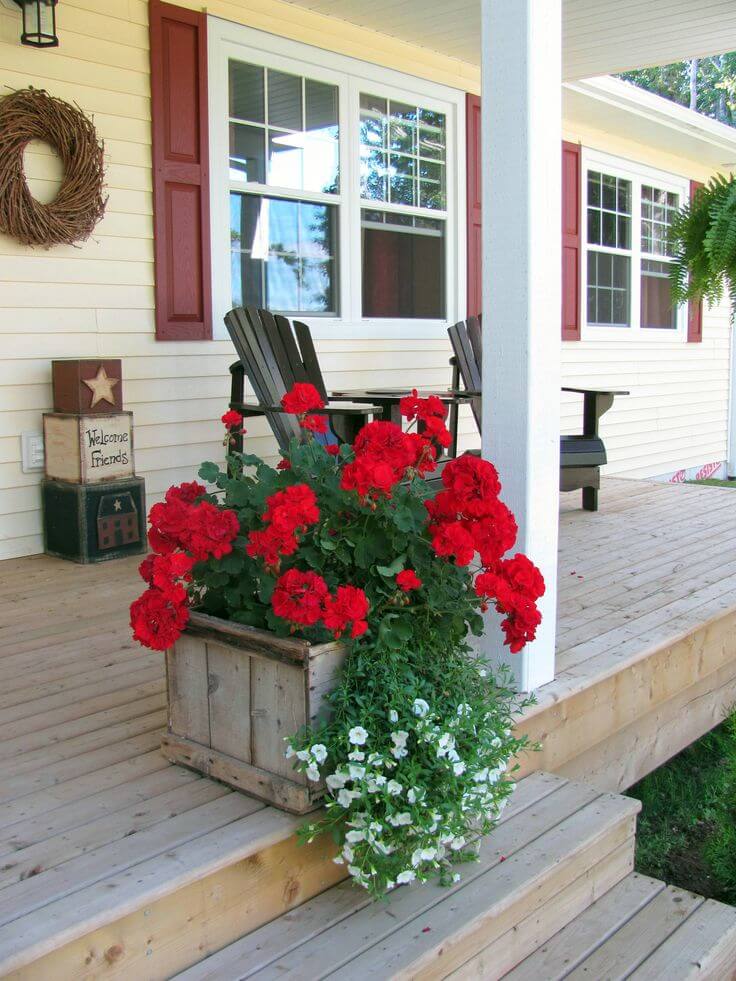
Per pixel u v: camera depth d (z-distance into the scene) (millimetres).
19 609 3072
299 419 2084
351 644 1748
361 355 5086
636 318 7594
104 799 1803
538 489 2301
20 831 1678
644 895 2162
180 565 1763
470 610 1837
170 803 1787
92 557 3701
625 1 4500
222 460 4473
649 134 7109
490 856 1944
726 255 2273
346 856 1684
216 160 4312
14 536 3801
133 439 3867
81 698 2322
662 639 2785
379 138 5102
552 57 2203
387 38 5035
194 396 4344
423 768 1709
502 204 2242
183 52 4152
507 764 1988
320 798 1747
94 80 3875
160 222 4133
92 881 1512
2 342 3684
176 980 1548
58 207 3699
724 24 4859
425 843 1675
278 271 4680
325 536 1753
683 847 3025
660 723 2990
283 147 4617
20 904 1447
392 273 5266
